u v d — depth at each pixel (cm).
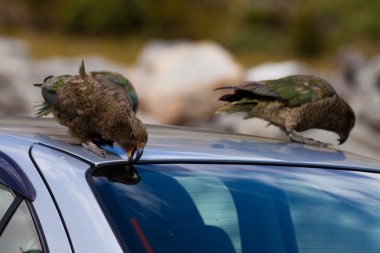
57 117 671
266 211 544
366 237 553
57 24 5888
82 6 5897
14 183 530
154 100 3006
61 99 660
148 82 3117
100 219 497
